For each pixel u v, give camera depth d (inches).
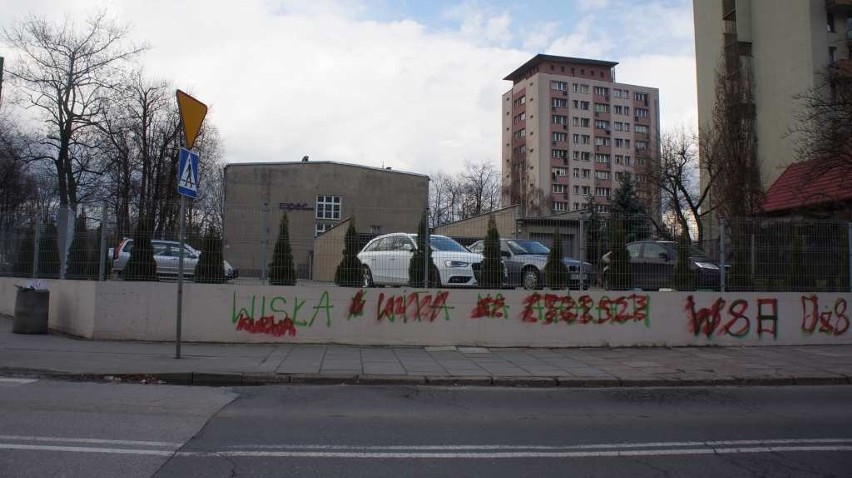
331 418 267.0
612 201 1775.3
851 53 1467.8
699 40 1807.3
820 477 195.8
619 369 399.9
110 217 482.3
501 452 219.0
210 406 284.2
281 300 471.2
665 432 252.8
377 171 1984.5
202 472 188.5
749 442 237.3
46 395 294.8
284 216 486.0
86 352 404.5
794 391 357.4
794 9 1502.2
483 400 316.8
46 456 198.5
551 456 215.2
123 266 475.8
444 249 542.6
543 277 513.0
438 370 382.0
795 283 525.0
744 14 1628.9
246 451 212.4
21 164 1556.3
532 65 4175.7
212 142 2014.0
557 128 3944.4
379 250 515.2
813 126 956.6
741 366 415.8
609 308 494.6
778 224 529.7
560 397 329.7
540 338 486.6
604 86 4074.8
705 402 320.5
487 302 484.1
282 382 350.9
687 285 512.4
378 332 474.6
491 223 500.4
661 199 1656.0
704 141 1380.4
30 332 481.4
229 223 478.9
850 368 410.6
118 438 222.8
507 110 4350.4
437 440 233.6
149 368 358.6
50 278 539.5
